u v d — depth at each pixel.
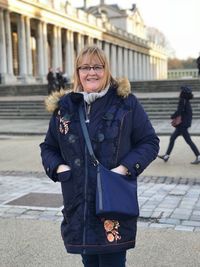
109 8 104.62
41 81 55.00
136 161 3.10
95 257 3.33
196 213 6.75
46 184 9.26
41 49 56.06
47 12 56.66
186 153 12.70
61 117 3.23
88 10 90.38
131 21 107.94
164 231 5.89
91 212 3.05
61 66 61.66
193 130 17.52
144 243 5.43
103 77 3.23
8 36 49.56
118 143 3.11
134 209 3.00
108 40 80.19
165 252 5.13
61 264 4.87
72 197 3.12
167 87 38.62
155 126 19.84
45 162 3.30
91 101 3.18
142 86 39.59
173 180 9.38
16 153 13.77
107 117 3.13
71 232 3.12
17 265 4.87
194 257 4.97
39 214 6.88
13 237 5.79
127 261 4.89
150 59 110.94
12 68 52.66
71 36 65.12
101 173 3.02
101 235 3.04
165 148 13.69
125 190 3.01
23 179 9.86
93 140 3.10
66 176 3.14
